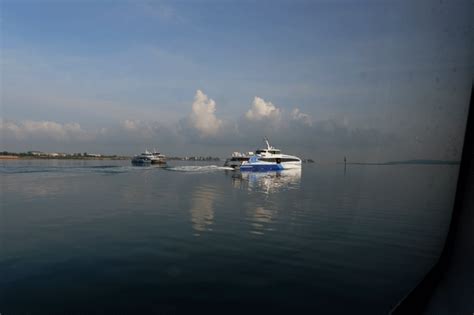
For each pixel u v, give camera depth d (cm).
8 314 498
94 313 501
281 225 1159
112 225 1155
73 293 570
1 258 764
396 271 661
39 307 520
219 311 506
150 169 6069
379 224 1152
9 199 1883
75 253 809
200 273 667
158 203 1744
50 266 710
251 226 1142
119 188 2583
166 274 662
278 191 2395
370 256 773
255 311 506
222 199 1927
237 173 4994
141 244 895
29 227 1116
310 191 2400
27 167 6162
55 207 1588
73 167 6328
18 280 630
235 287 596
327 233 1027
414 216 1273
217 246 876
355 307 514
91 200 1856
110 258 768
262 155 5044
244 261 746
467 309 254
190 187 2717
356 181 3434
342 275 651
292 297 553
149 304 529
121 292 575
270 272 673
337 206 1619
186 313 500
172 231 1059
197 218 1302
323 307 516
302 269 690
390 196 1953
